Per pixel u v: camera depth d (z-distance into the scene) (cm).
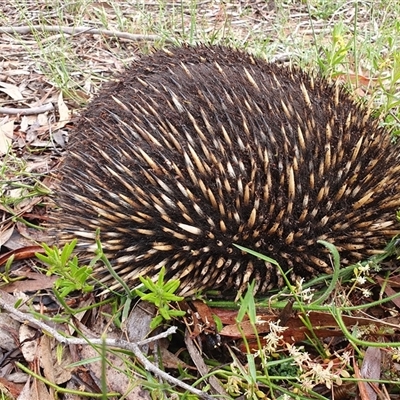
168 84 44
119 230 44
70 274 39
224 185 42
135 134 42
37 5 104
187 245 43
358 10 100
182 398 37
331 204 43
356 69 67
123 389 41
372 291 47
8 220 56
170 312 39
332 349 43
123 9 104
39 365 43
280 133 42
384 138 47
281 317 42
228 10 105
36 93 78
